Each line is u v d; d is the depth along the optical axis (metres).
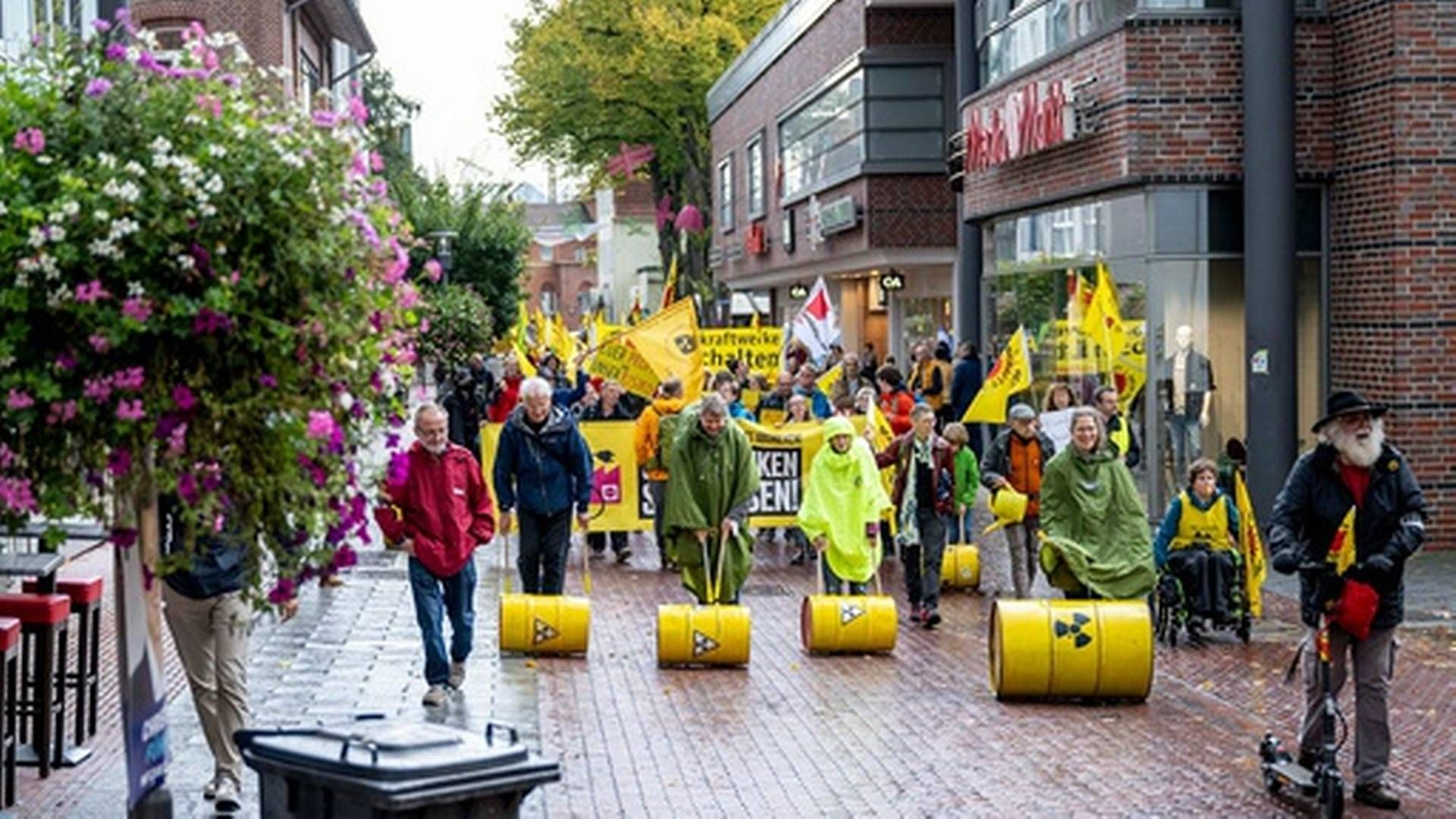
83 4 21.67
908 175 39.28
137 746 8.51
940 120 39.12
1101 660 13.62
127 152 7.34
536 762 6.95
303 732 7.16
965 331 32.94
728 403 22.88
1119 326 22.03
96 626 11.77
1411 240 22.27
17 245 7.11
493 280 57.06
